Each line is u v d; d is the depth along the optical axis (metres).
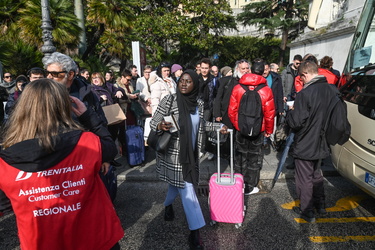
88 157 1.33
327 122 2.68
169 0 18.55
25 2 8.21
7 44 7.40
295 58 5.41
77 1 9.25
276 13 23.72
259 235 2.75
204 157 4.93
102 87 4.68
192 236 2.49
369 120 2.71
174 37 17.52
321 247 2.55
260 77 3.21
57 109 1.33
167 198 2.86
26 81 3.78
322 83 2.75
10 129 1.30
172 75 5.86
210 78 4.81
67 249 1.31
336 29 6.90
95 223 1.38
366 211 3.17
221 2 19.64
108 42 9.91
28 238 1.25
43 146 1.22
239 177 2.88
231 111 3.37
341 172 3.21
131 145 4.40
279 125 5.03
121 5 9.79
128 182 4.16
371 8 3.42
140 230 2.89
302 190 2.91
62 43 8.25
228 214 2.79
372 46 3.18
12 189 1.21
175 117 2.40
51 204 1.25
